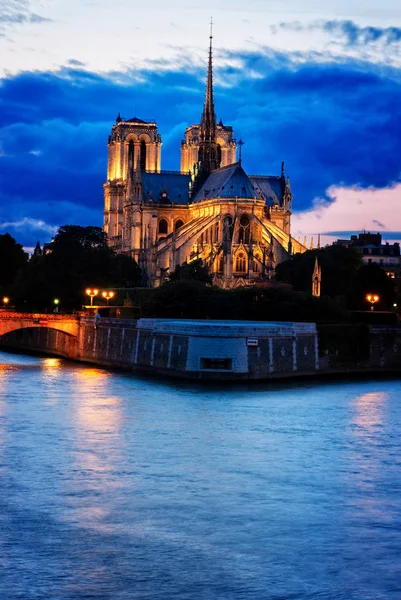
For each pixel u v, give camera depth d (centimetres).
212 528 7400
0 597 6131
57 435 10500
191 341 15688
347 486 8556
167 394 13888
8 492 8200
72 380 15588
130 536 7200
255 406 12800
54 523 7450
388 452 9888
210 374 15550
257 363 15838
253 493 8306
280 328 16188
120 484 8506
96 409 12325
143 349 17312
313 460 9512
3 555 6794
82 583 6366
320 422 11575
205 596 6206
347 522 7588
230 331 15625
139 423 11331
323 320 19888
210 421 11544
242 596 6216
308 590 6316
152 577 6475
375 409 12644
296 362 16500
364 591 6312
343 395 14075
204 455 9656
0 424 11119
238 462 9375
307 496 8250
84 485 8456
